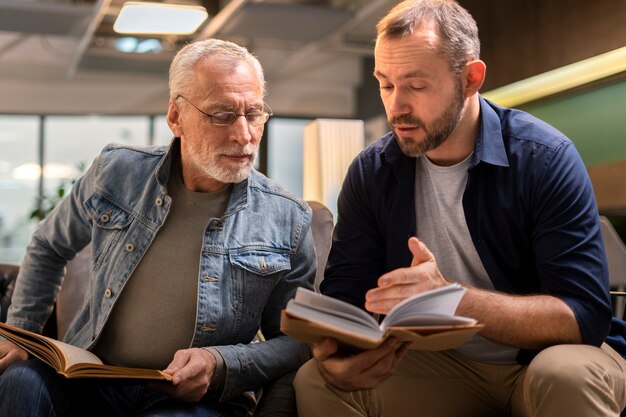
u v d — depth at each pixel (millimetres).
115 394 1922
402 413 1864
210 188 2012
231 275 1945
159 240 1963
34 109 10531
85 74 10594
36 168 10602
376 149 1989
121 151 2125
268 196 2062
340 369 1462
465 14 1787
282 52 10922
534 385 1535
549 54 4844
